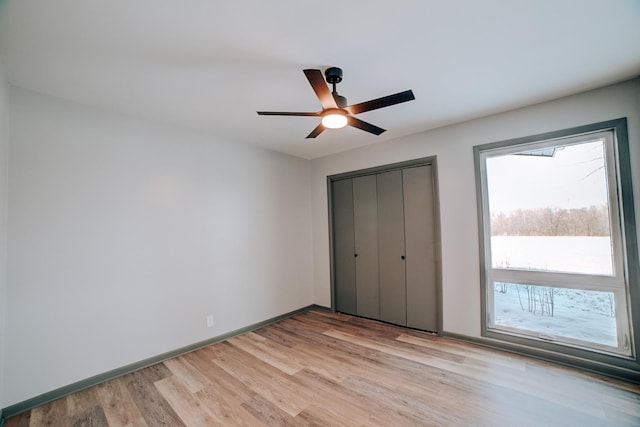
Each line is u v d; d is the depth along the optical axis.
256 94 2.39
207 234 3.29
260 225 3.88
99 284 2.49
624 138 2.33
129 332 2.64
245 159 3.75
